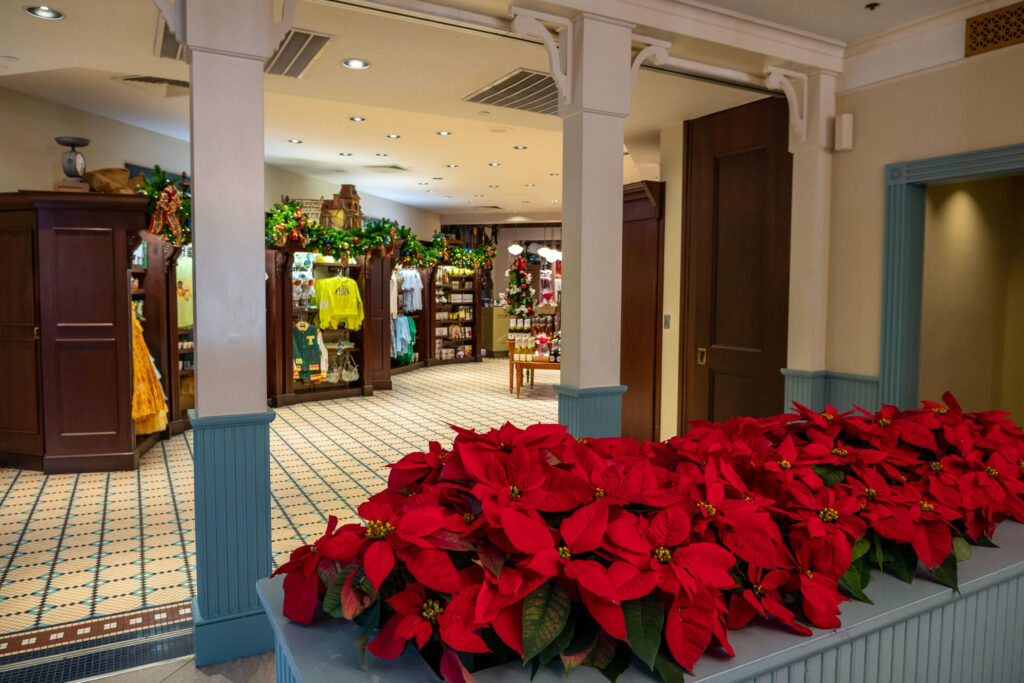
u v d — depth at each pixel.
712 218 5.01
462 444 1.15
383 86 4.37
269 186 9.48
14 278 5.22
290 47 3.68
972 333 4.61
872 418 1.73
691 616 0.93
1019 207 4.88
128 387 5.34
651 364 5.55
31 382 5.26
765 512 1.12
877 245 3.98
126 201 5.18
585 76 3.28
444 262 13.45
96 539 3.93
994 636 1.31
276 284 8.33
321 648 0.97
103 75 5.50
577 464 1.16
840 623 1.04
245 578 2.72
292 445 6.33
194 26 2.50
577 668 0.92
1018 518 1.46
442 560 0.92
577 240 3.36
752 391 4.74
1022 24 3.29
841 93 4.14
